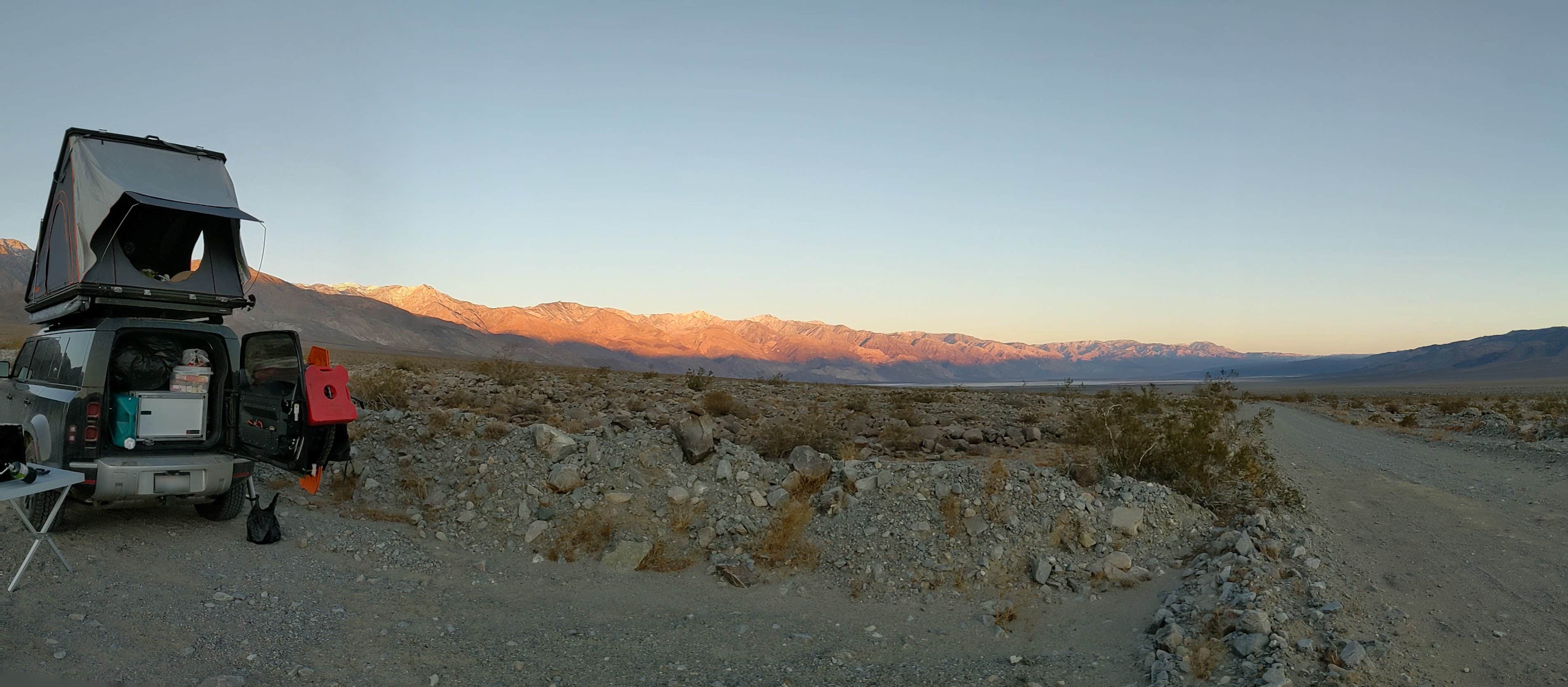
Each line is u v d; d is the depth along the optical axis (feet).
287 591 22.44
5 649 16.46
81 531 25.07
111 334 24.95
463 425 38.78
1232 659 18.95
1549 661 19.38
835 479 33.50
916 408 85.92
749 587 26.68
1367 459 56.39
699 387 101.50
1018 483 31.73
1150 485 32.86
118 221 25.61
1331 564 26.53
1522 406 133.80
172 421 26.23
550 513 30.45
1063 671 19.97
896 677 19.77
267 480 33.04
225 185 28.19
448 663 19.30
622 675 19.36
